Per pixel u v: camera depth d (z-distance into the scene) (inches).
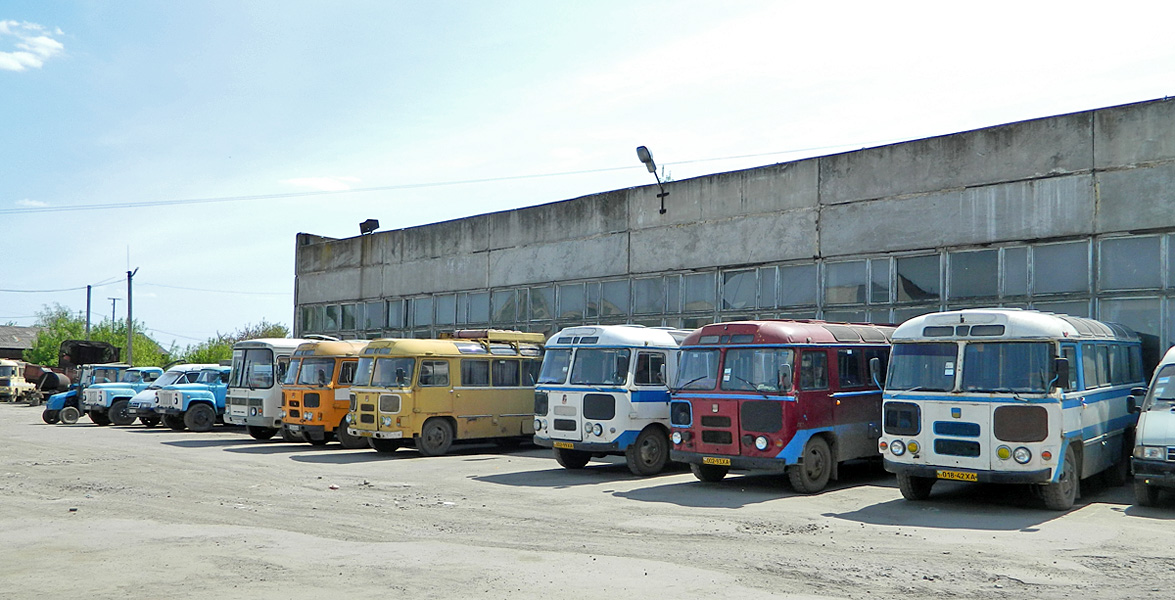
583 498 557.6
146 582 319.9
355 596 298.4
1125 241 703.7
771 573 337.4
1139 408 586.6
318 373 935.7
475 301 1235.9
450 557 363.9
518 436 901.8
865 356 649.6
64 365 1807.3
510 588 310.2
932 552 381.1
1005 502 534.9
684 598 297.4
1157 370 527.2
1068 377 495.8
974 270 779.4
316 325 1507.1
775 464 569.0
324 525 448.8
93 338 3075.8
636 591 306.8
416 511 499.2
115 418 1334.9
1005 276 762.2
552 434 709.9
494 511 500.7
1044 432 482.0
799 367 582.9
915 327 535.8
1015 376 494.3
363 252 1423.5
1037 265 746.2
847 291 856.3
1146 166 695.7
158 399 1209.4
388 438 836.6
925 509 510.0
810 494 578.2
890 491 593.0
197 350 2662.4
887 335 686.5
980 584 322.3
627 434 675.4
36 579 325.7
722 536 421.1
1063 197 733.9
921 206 812.6
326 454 857.5
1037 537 418.6
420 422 830.5
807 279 887.7
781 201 910.4
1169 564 357.7
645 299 1026.7
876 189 842.2
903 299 818.2
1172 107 686.5
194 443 986.7
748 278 935.0
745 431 583.8
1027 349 495.8
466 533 426.9
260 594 301.3
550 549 384.5
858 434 628.1
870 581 325.4
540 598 296.4
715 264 960.9
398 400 824.3
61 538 408.8
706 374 612.1
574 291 1106.7
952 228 791.7
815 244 880.9
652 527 446.6
